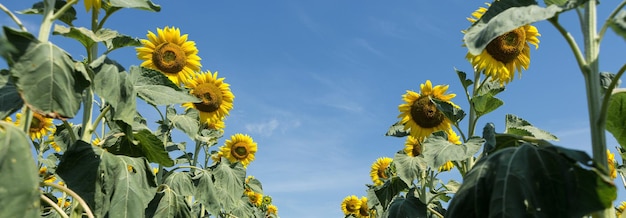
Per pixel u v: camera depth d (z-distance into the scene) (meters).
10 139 2.43
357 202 14.19
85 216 4.81
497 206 2.23
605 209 2.20
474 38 2.59
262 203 16.42
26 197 2.40
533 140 2.84
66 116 2.68
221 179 7.96
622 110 3.13
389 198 7.12
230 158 12.05
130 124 3.34
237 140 12.16
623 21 2.18
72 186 3.30
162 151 4.18
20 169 2.41
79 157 3.42
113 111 3.33
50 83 2.64
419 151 8.65
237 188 8.05
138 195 3.46
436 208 7.35
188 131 7.94
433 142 5.11
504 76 6.12
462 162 5.28
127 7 3.61
